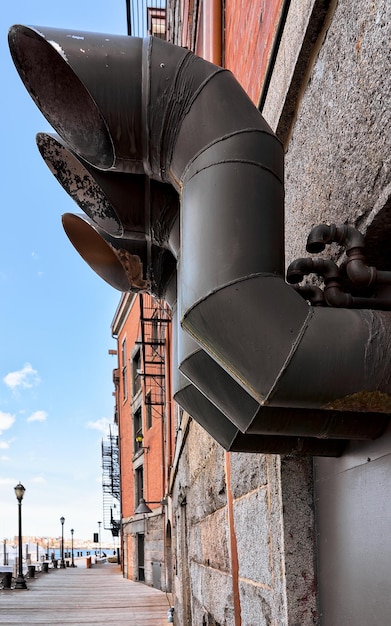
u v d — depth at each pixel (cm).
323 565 211
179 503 903
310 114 212
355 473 181
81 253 255
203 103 157
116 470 3788
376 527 162
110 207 221
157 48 163
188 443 716
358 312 142
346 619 184
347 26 170
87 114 177
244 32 372
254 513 280
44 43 169
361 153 161
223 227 145
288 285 144
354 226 167
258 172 151
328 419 163
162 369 1661
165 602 1449
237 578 340
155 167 174
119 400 2948
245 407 168
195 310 145
